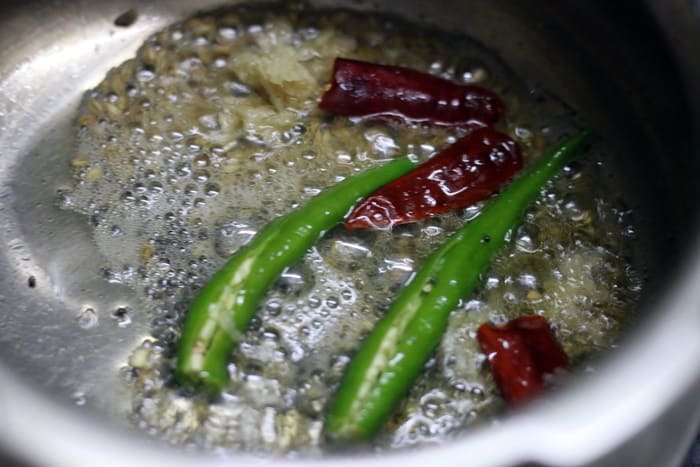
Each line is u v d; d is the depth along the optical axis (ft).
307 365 0.77
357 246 0.83
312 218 0.81
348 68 0.89
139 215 0.85
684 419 0.68
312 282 0.81
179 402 0.76
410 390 0.76
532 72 0.95
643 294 0.82
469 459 0.61
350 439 0.73
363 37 0.97
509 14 0.95
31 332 0.81
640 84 0.87
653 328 0.65
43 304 0.82
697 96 0.79
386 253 0.82
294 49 0.96
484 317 0.80
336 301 0.80
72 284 0.82
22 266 0.84
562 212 0.85
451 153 0.85
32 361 0.79
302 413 0.75
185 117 0.91
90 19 0.98
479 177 0.85
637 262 0.83
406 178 0.84
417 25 0.98
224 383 0.76
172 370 0.78
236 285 0.77
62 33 0.97
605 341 0.79
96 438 0.61
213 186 0.86
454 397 0.76
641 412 0.62
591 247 0.84
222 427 0.75
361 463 0.61
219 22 0.98
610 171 0.88
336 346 0.78
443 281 0.78
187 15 0.99
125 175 0.88
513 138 0.91
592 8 0.89
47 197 0.87
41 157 0.90
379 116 0.90
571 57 0.93
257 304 0.79
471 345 0.78
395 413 0.75
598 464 0.62
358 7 0.99
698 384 0.66
